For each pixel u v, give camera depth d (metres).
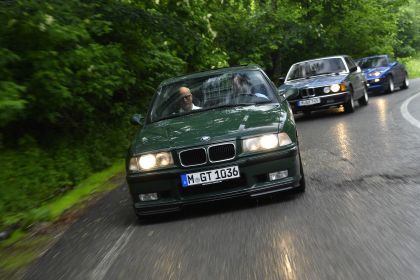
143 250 4.58
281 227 4.73
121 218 6.01
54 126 9.80
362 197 5.45
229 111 6.32
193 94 6.83
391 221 4.52
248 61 23.05
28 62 8.15
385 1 35.19
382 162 7.18
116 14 11.20
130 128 12.66
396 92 22.14
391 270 3.45
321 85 14.54
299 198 5.75
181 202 5.52
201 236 4.78
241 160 5.50
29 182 7.71
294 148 5.66
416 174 6.23
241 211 5.53
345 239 4.18
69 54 8.76
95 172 9.78
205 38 14.29
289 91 7.29
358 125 11.88
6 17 7.74
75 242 5.18
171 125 6.16
